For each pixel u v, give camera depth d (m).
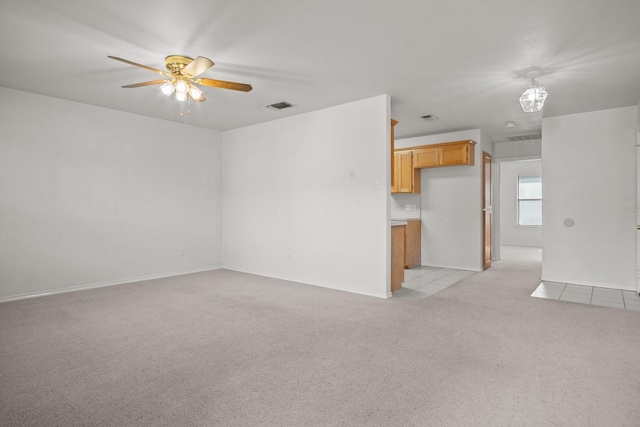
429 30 2.79
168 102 4.75
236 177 6.27
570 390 2.18
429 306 4.01
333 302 4.18
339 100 4.61
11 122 4.25
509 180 10.71
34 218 4.43
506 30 2.79
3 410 1.96
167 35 2.88
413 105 4.80
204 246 6.27
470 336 3.08
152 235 5.55
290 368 2.48
